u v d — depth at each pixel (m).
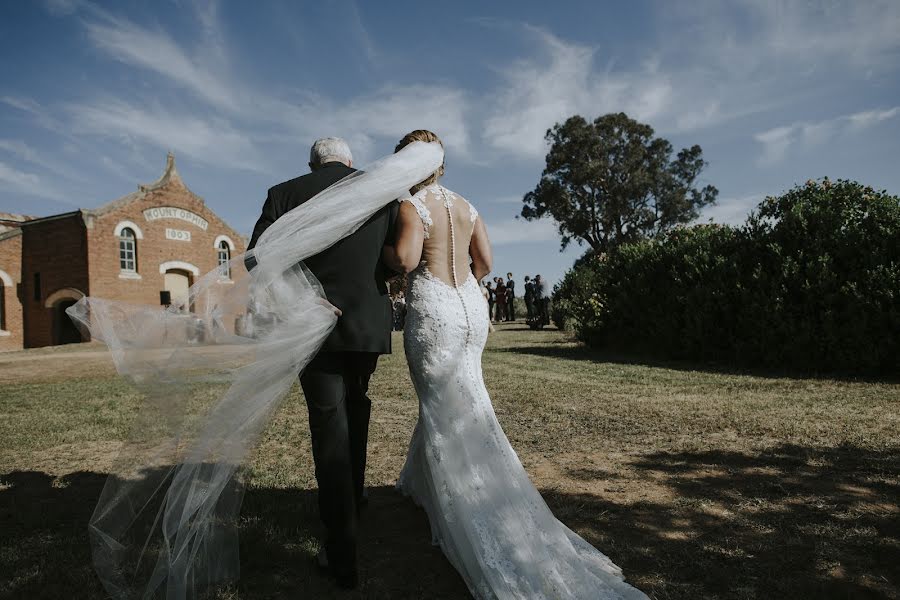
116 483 2.35
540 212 51.19
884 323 8.10
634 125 48.50
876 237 8.34
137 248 26.48
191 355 2.36
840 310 8.63
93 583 2.48
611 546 2.78
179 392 2.36
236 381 2.38
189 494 2.32
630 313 12.55
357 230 2.63
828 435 4.72
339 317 2.57
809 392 6.85
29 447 4.97
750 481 3.68
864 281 8.30
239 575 2.51
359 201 2.53
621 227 49.88
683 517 3.14
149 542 2.32
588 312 13.63
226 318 2.39
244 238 31.56
